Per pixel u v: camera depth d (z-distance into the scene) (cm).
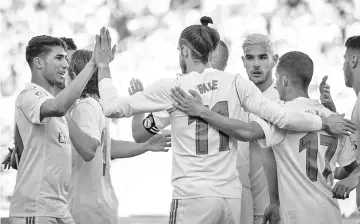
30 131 1441
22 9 4353
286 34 4209
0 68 4038
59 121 1473
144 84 4206
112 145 1777
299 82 1487
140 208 3241
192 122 1350
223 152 1350
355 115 1514
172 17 4375
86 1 4409
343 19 4203
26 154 1450
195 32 1383
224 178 1335
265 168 1478
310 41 4184
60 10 4400
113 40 4322
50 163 1450
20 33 4288
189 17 4362
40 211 1434
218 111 1361
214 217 1320
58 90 1705
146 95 1367
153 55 4275
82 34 4381
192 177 1331
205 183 1321
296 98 1478
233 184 1348
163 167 3741
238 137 1353
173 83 1369
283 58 1503
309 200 1430
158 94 1363
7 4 4338
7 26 4294
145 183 3578
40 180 1439
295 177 1438
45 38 1503
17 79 4038
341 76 3959
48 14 4384
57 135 1461
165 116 1480
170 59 4269
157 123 1484
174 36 4331
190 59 1388
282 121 1379
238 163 1647
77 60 1684
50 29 4362
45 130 1443
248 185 1647
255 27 4219
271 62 1716
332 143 1457
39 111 1412
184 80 1373
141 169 3719
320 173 1441
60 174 1465
